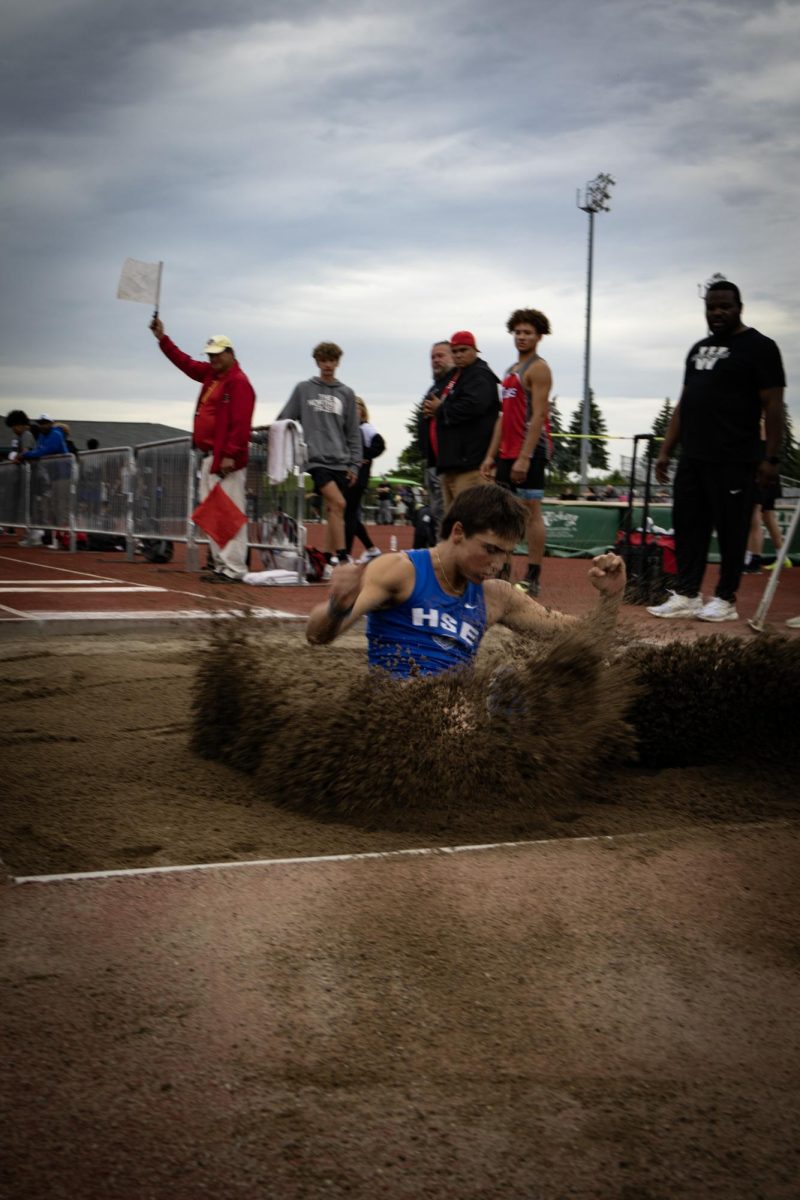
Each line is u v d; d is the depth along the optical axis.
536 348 8.10
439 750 3.02
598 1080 1.54
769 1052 1.63
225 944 1.95
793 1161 1.38
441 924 2.07
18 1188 1.29
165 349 10.03
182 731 3.92
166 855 2.54
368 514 36.91
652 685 3.57
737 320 7.19
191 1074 1.53
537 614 3.67
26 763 3.39
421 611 3.34
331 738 2.96
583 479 33.88
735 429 7.23
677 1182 1.33
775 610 8.80
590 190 38.28
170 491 12.18
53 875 2.31
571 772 3.14
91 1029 1.64
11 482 17.80
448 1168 1.34
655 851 2.53
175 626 6.71
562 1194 1.30
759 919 2.12
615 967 1.90
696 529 7.57
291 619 6.39
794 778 3.45
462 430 7.95
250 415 9.91
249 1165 1.34
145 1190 1.29
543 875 2.35
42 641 6.27
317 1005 1.73
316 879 2.29
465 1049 1.61
